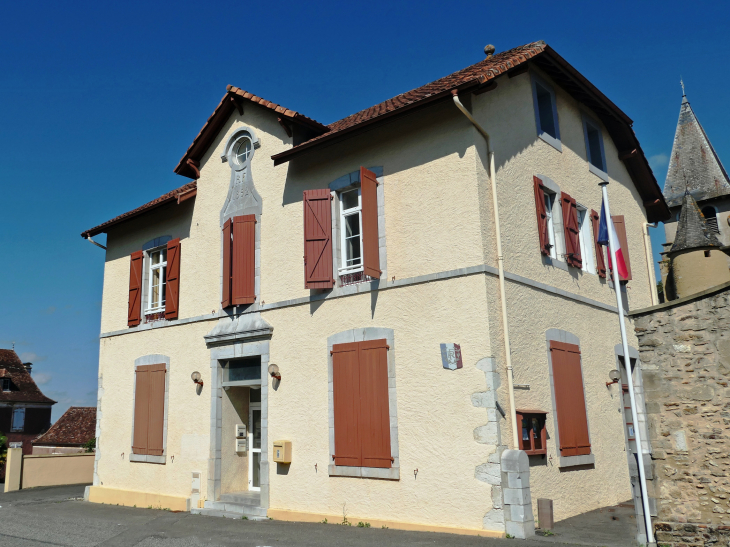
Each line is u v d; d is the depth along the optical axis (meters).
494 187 9.38
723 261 20.84
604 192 8.87
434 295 9.28
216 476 11.80
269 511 10.66
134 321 14.27
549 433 9.52
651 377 7.77
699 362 7.50
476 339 8.76
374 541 8.23
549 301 10.30
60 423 34.59
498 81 10.23
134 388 13.93
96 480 14.38
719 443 7.25
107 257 15.71
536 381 9.47
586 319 11.34
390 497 9.24
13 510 12.78
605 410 11.27
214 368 12.25
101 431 14.54
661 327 7.80
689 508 7.30
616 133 13.80
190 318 12.97
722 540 7.06
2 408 41.72
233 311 12.11
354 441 9.77
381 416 9.50
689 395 7.50
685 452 7.42
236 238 12.01
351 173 10.59
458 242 9.17
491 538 8.02
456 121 9.50
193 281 13.15
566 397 10.08
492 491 8.27
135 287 14.49
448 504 8.64
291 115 11.32
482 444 8.46
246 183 12.41
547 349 9.98
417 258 9.55
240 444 12.24
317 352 10.57
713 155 41.12
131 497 13.27
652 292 14.30
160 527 10.38
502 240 9.41
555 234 11.23
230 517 11.08
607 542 7.67
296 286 11.16
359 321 10.05
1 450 21.45
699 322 7.57
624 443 11.57
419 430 9.09
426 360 9.19
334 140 10.48
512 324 9.20
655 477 7.55
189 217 13.59
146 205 14.45
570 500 9.62
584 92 12.25
